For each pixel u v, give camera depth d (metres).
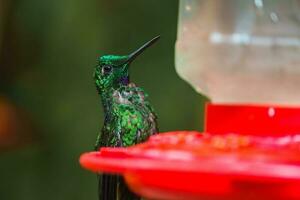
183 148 4.96
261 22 5.82
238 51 5.83
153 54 15.52
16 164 15.66
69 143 15.66
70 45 15.87
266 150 4.82
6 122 15.56
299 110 5.56
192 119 15.11
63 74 15.88
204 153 4.78
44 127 15.76
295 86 5.77
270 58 5.79
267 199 4.65
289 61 5.77
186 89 15.21
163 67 15.43
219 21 5.89
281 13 5.80
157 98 15.25
